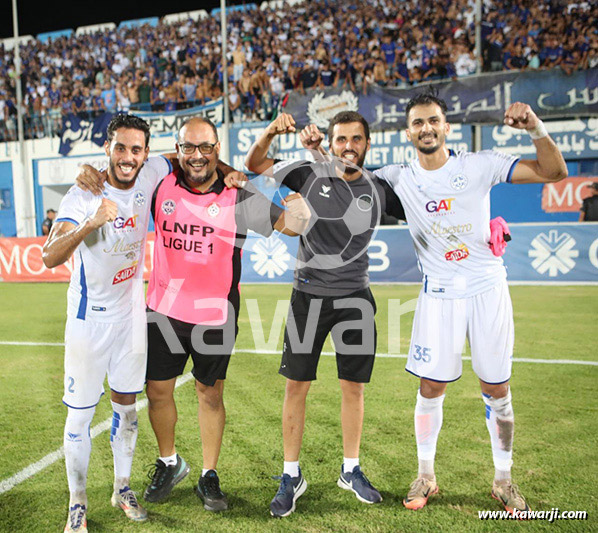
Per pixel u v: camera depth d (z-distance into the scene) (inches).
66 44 591.8
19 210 549.3
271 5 559.5
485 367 85.5
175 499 90.1
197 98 506.0
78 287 81.6
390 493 89.8
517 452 102.2
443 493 89.3
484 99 343.0
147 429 118.8
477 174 83.4
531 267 308.7
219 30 553.3
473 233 84.6
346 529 79.5
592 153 375.9
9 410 129.1
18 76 489.1
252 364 168.7
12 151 540.4
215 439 89.4
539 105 336.5
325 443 109.2
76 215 77.9
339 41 494.9
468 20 462.0
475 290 85.5
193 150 81.7
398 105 362.6
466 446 105.7
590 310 235.1
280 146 394.6
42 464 100.3
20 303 287.0
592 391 136.0
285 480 86.7
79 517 78.9
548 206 373.1
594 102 328.8
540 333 197.3
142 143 79.5
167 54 554.3
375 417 121.5
